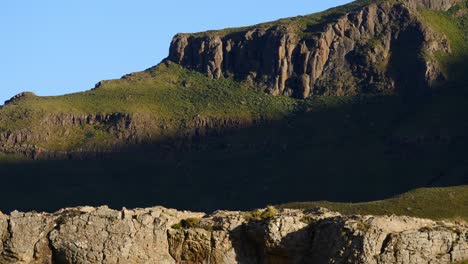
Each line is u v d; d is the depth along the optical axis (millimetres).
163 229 65250
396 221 63344
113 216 64875
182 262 65125
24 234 64625
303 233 64875
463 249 61500
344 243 62000
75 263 63812
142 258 64250
